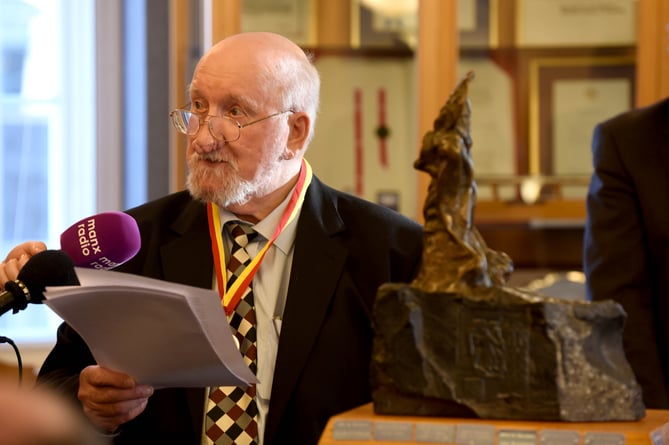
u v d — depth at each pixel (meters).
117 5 5.50
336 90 4.66
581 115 4.63
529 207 4.61
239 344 2.43
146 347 2.04
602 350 1.98
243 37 2.52
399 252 2.59
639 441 1.83
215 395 2.39
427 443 1.88
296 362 2.40
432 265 2.05
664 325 2.96
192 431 2.39
